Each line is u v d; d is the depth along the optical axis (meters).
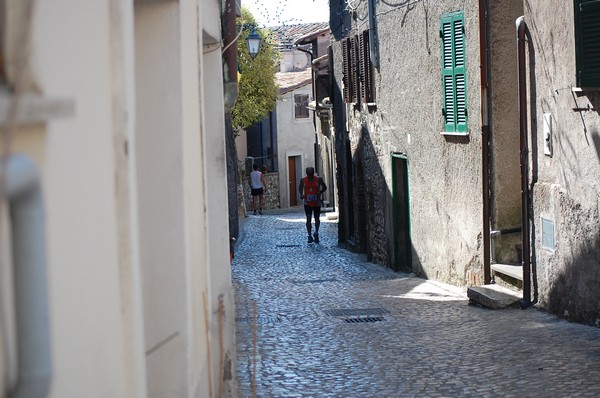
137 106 5.28
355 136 28.41
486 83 16.20
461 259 17.80
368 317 14.83
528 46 13.59
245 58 52.56
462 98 17.30
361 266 25.14
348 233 30.91
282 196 61.66
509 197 16.25
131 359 3.76
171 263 5.25
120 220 3.71
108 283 3.42
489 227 16.30
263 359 11.26
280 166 61.44
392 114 22.84
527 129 13.80
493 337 11.90
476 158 16.70
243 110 53.31
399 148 22.25
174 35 5.29
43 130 2.60
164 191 5.26
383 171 24.16
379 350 11.62
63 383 2.76
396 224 22.92
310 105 43.00
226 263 8.26
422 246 20.69
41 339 2.43
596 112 11.33
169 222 5.26
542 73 13.07
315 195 33.22
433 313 14.77
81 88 3.08
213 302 8.09
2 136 2.25
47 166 2.63
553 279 13.06
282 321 14.86
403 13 21.27
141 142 5.28
